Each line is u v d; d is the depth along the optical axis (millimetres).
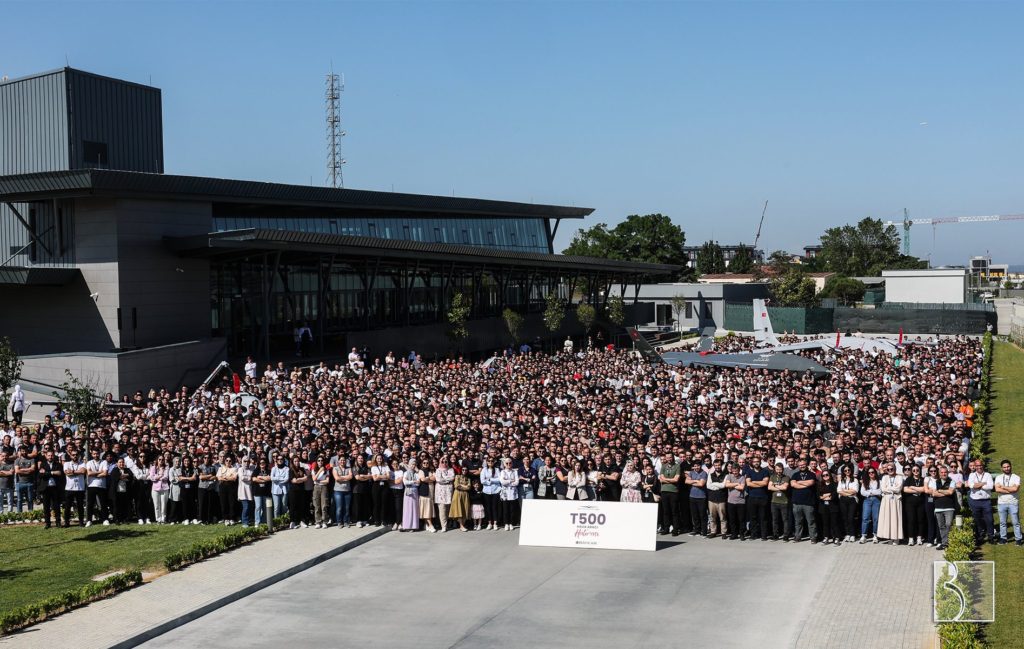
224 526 23594
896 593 17422
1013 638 14773
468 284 71562
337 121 99125
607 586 18469
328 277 53281
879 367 43875
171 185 46688
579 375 40562
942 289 109875
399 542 22469
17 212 46844
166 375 42469
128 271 45250
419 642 15625
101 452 24719
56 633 15992
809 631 15594
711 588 18141
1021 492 24328
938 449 22359
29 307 48156
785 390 34438
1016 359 60812
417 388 36062
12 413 36781
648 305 89812
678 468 22406
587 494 22656
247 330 52781
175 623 16672
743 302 102875
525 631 16016
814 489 21297
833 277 130750
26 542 22391
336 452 23906
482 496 23500
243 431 26391
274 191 53688
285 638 16000
